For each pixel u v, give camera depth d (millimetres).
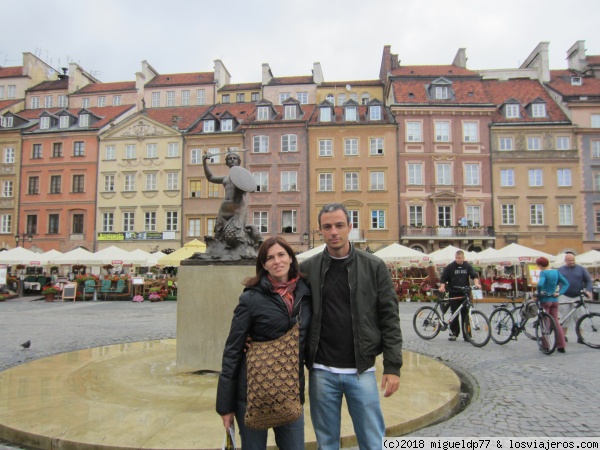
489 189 38031
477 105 38406
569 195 37781
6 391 5648
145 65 49000
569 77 43875
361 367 2941
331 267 3076
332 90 46125
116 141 41625
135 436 4105
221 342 6348
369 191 38375
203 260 6480
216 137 40500
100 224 40906
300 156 39250
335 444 3002
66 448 4012
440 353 9094
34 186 42312
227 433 2752
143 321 14781
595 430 4566
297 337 2805
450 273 10695
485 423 4781
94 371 6762
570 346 9812
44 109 47750
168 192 40438
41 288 30984
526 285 25328
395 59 45594
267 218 39031
